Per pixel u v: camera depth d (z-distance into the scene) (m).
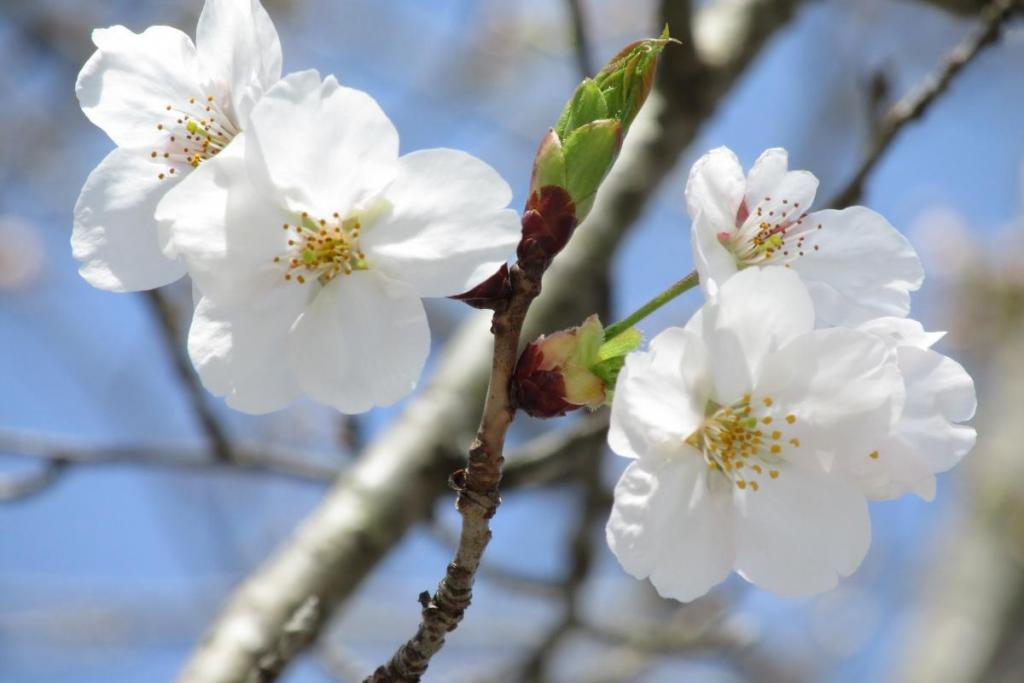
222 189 0.48
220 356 0.48
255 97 0.48
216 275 0.48
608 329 0.49
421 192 0.48
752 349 0.48
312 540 0.57
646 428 0.48
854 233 0.50
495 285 0.47
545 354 0.47
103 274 0.49
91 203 0.49
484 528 0.47
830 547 0.49
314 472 0.60
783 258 0.50
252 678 0.52
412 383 0.48
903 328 0.49
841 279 0.50
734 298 0.48
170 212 0.48
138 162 0.49
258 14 0.49
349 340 0.48
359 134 0.47
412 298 0.48
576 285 0.60
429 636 0.48
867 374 0.48
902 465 0.48
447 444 0.58
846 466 0.49
